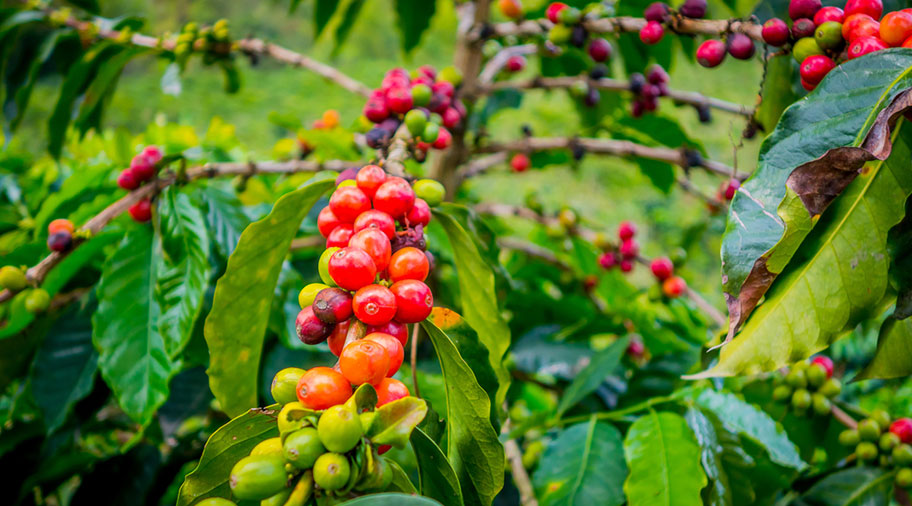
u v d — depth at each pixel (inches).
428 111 20.3
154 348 19.7
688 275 35.2
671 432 19.3
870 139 14.5
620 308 31.4
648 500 18.4
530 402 35.4
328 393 13.5
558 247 36.9
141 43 27.7
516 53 31.0
